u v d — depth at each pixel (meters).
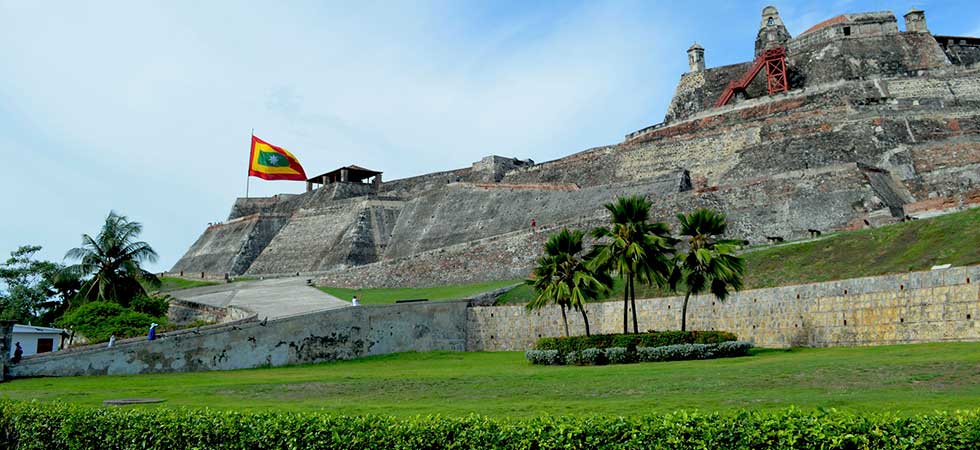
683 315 40.12
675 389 24.55
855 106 76.19
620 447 14.20
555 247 43.06
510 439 14.99
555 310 50.75
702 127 87.44
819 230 58.59
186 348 43.06
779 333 40.00
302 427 17.00
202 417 18.53
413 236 92.69
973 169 64.12
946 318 32.59
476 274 69.62
